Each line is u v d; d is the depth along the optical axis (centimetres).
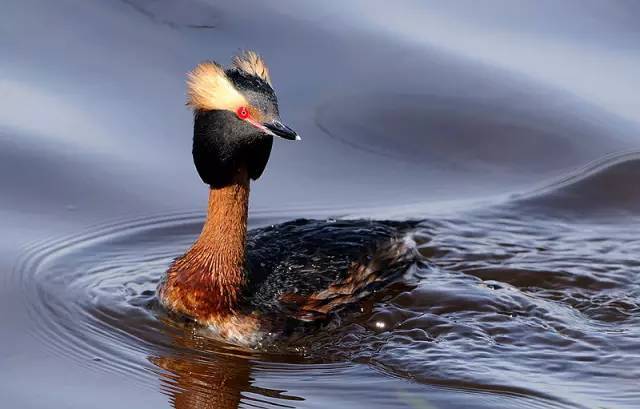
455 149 1762
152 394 1102
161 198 1572
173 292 1270
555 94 1870
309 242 1355
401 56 1931
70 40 1877
